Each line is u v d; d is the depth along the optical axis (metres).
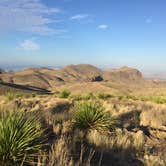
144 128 11.48
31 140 5.79
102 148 7.25
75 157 6.30
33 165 5.40
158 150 8.05
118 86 145.25
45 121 9.64
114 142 7.89
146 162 6.53
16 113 6.70
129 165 6.49
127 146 7.77
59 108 16.08
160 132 10.95
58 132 8.38
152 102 28.72
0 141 5.45
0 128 5.63
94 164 6.21
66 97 29.03
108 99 28.83
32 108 15.82
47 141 7.17
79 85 142.25
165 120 13.80
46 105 18.59
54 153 5.80
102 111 9.56
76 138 7.79
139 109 17.73
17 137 5.57
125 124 11.45
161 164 6.43
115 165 6.38
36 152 5.82
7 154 5.41
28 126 5.91
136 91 123.38
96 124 9.19
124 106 19.44
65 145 6.62
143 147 8.08
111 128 9.50
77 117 9.40
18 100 23.45
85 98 26.56
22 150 5.53
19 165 5.39
